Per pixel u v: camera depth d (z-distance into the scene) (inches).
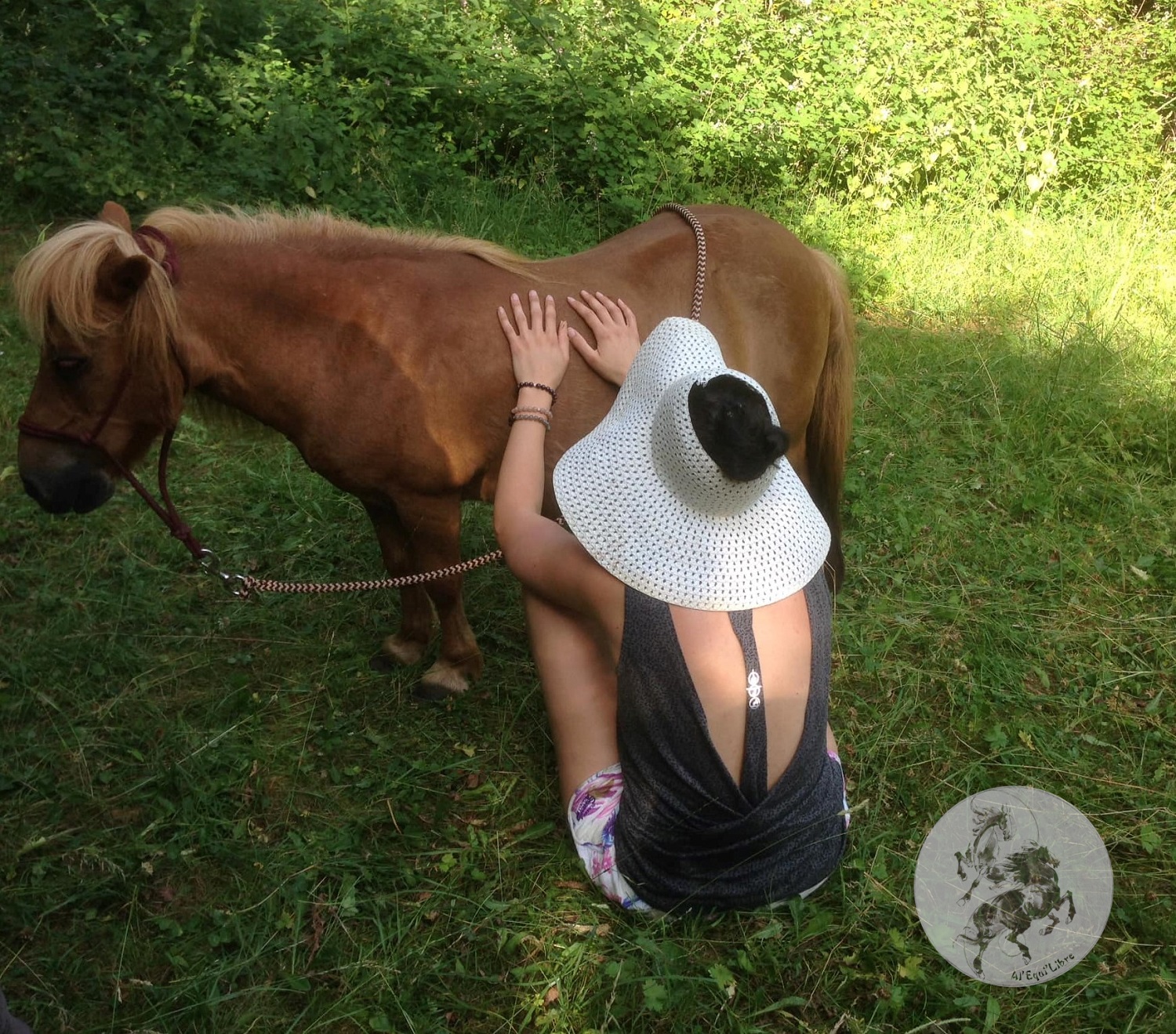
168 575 137.7
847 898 93.4
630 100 241.0
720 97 255.6
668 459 74.5
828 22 288.0
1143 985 88.0
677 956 86.4
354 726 117.0
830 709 119.3
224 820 103.0
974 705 118.5
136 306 96.0
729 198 238.5
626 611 78.5
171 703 119.1
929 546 146.6
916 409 179.3
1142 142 285.6
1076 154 271.4
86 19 235.0
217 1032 84.6
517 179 235.1
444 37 247.4
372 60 235.6
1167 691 123.3
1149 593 139.8
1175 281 231.0
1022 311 219.1
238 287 100.3
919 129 260.2
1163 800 106.8
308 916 95.2
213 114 226.4
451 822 105.2
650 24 265.7
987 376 186.1
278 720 117.4
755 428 70.7
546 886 96.8
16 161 213.3
